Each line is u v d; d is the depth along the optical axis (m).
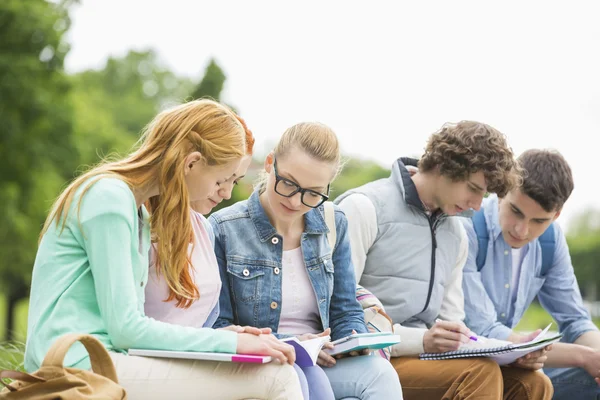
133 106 51.28
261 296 4.08
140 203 3.54
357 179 50.75
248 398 3.20
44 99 21.31
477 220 5.40
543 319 30.77
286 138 3.98
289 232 4.20
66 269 3.29
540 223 5.25
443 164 4.64
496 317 5.39
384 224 4.77
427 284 4.82
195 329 3.26
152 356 3.21
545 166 5.15
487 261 5.39
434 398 4.47
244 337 3.26
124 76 55.38
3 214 21.34
